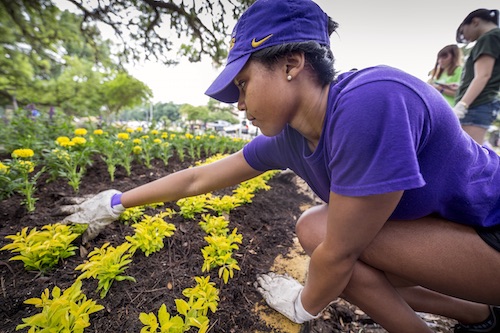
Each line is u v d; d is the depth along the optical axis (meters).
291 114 0.71
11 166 1.61
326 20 0.68
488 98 2.08
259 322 0.94
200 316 0.79
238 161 1.11
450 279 0.79
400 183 0.55
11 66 8.57
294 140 0.91
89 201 1.26
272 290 1.03
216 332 0.88
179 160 3.22
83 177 2.13
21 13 6.09
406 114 0.56
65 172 1.93
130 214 1.38
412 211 0.79
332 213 0.68
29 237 1.01
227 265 1.15
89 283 0.99
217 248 1.14
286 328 0.93
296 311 0.92
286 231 1.66
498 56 1.92
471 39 2.06
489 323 1.00
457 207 0.76
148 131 3.60
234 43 0.69
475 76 2.00
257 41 0.62
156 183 1.14
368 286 0.86
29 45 8.04
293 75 0.64
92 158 2.60
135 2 4.46
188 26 4.86
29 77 9.38
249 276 1.18
